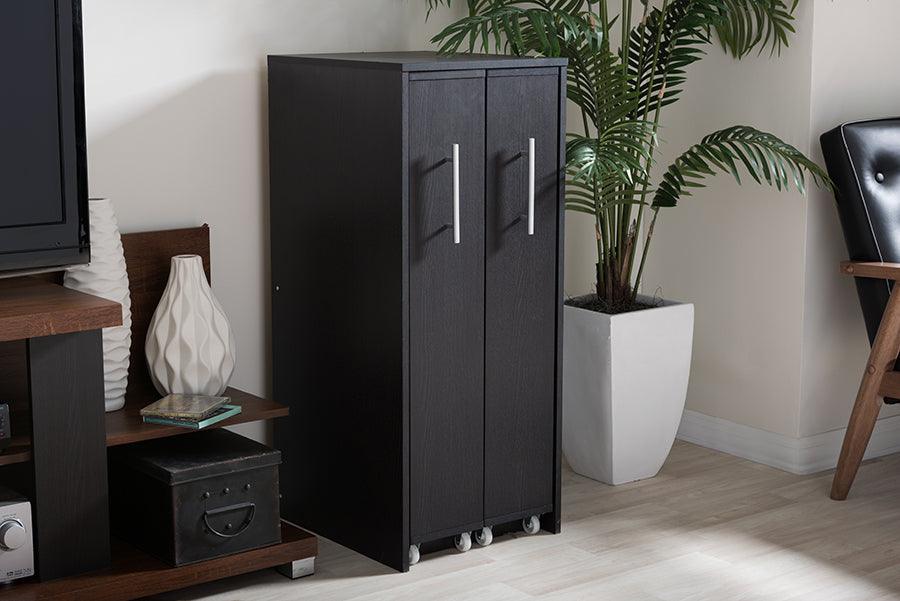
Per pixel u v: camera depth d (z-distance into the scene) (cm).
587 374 329
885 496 330
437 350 279
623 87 321
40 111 247
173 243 296
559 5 329
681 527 307
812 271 342
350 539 294
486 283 284
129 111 289
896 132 332
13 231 248
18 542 243
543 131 288
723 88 354
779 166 341
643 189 348
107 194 289
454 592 270
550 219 293
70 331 239
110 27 284
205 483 260
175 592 269
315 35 315
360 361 284
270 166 303
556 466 304
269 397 321
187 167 300
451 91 271
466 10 343
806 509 320
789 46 337
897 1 348
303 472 306
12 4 240
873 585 273
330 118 282
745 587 272
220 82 302
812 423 350
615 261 336
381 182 270
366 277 278
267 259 315
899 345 317
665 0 326
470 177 277
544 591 270
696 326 372
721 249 362
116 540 275
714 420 370
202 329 283
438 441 282
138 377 296
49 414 244
